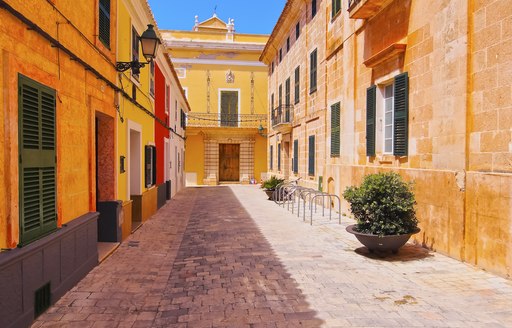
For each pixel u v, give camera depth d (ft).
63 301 14.55
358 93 32.22
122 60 25.26
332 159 39.37
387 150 28.02
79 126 17.37
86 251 17.92
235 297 14.94
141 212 32.60
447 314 12.92
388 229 19.93
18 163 11.77
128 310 13.78
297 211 40.73
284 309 13.61
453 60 19.81
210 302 14.47
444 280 16.44
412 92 23.81
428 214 21.85
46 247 13.58
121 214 24.71
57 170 14.65
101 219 23.68
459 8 19.34
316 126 45.78
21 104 11.94
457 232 19.34
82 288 16.03
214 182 89.61
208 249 23.32
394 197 19.92
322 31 43.06
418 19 23.15
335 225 31.35
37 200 12.99
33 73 12.80
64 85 15.57
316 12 45.73
